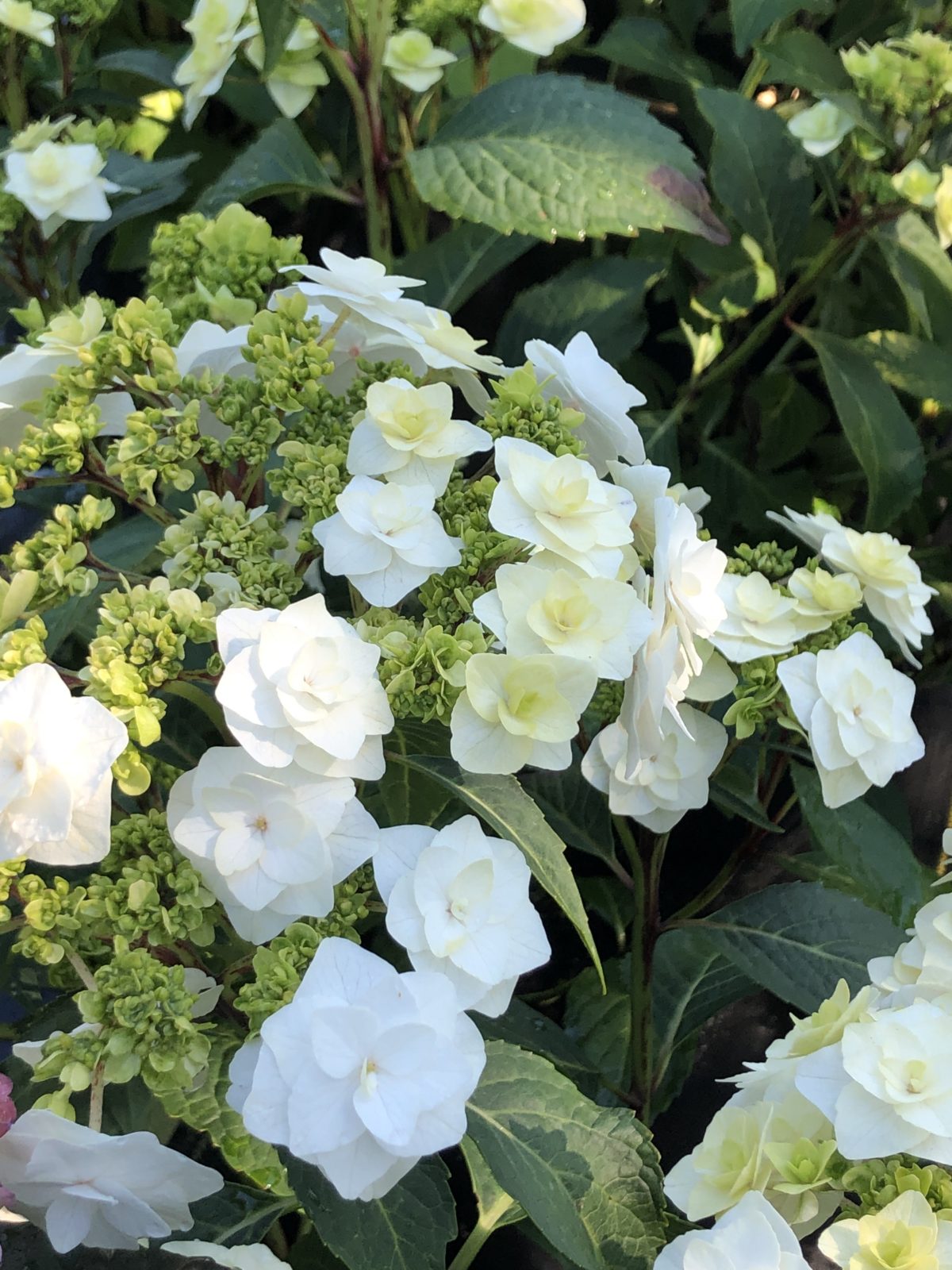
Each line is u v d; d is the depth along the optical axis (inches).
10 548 23.2
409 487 14.6
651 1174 14.7
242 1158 13.8
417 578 14.3
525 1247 20.3
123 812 15.7
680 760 17.0
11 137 22.7
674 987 21.3
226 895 14.0
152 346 15.0
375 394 14.8
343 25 21.3
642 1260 14.4
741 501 26.0
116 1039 13.2
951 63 21.0
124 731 13.1
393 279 16.4
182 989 13.4
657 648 14.6
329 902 13.9
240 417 15.2
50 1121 12.9
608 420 16.1
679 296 26.3
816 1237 17.1
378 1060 12.7
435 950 13.6
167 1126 16.9
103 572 16.0
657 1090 20.6
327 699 13.3
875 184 22.0
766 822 18.4
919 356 24.2
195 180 27.1
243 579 14.5
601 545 14.6
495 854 14.3
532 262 28.4
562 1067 18.6
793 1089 13.9
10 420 16.2
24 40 22.2
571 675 13.8
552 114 21.1
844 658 16.9
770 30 25.0
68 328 15.6
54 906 13.5
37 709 12.8
